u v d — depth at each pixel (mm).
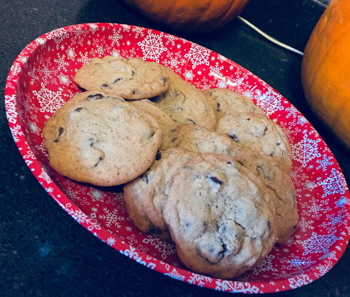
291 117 315
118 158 208
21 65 227
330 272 244
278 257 227
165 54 322
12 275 176
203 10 344
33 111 231
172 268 170
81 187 212
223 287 173
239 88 333
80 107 226
